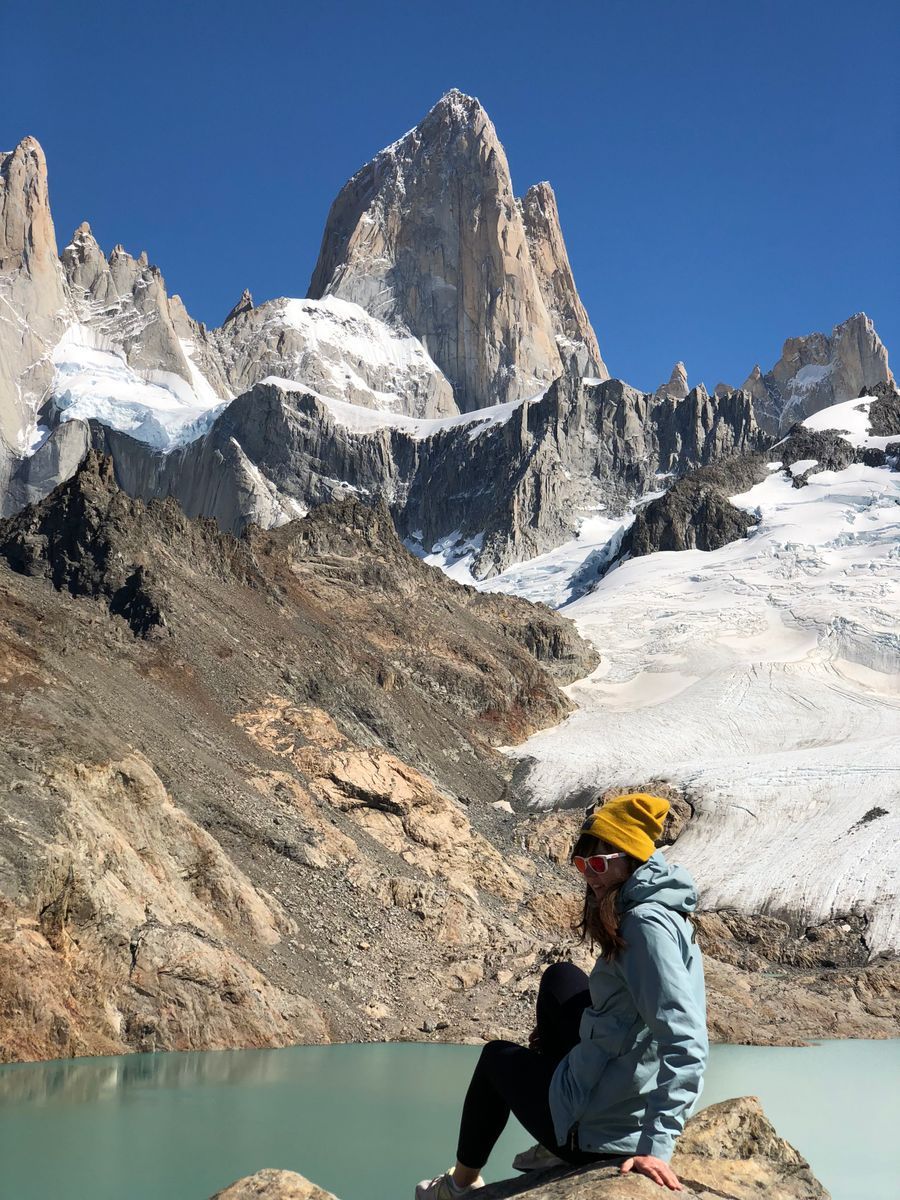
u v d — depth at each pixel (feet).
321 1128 57.77
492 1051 22.27
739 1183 22.95
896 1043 133.90
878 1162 55.26
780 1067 102.47
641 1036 20.45
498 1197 20.83
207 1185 44.39
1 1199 41.83
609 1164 19.93
